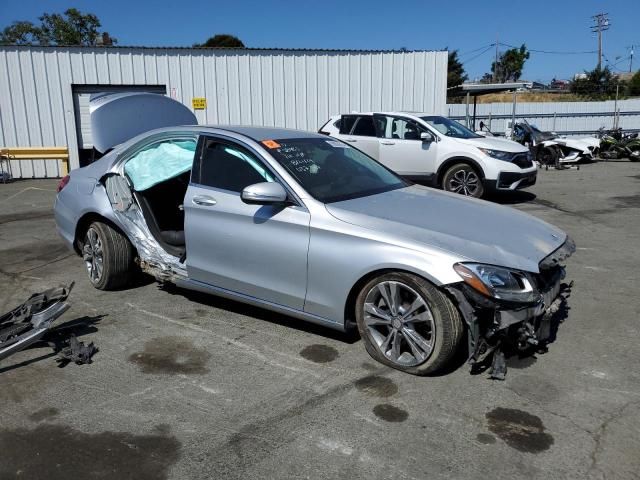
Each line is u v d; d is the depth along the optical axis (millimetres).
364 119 11227
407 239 3434
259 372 3648
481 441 2896
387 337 3619
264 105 16266
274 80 16188
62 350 3855
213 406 3250
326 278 3691
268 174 4074
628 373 3602
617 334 4203
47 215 9477
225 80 15930
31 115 15062
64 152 15008
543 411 3164
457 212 4012
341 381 3518
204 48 15648
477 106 27672
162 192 5113
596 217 8641
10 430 3027
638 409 3178
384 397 3322
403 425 3043
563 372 3613
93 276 5223
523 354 3844
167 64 15547
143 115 6020
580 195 10789
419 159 10500
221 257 4203
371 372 3623
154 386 3486
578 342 4066
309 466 2717
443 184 10375
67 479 2631
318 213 3754
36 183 14367
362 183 4391
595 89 48781
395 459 2762
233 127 4664
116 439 2939
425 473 2658
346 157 4730
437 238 3441
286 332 4262
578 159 15469
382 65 16625
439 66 16797
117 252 4992
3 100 14836
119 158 5039
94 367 3740
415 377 3545
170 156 4730
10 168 15242
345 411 3184
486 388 3410
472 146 9992
